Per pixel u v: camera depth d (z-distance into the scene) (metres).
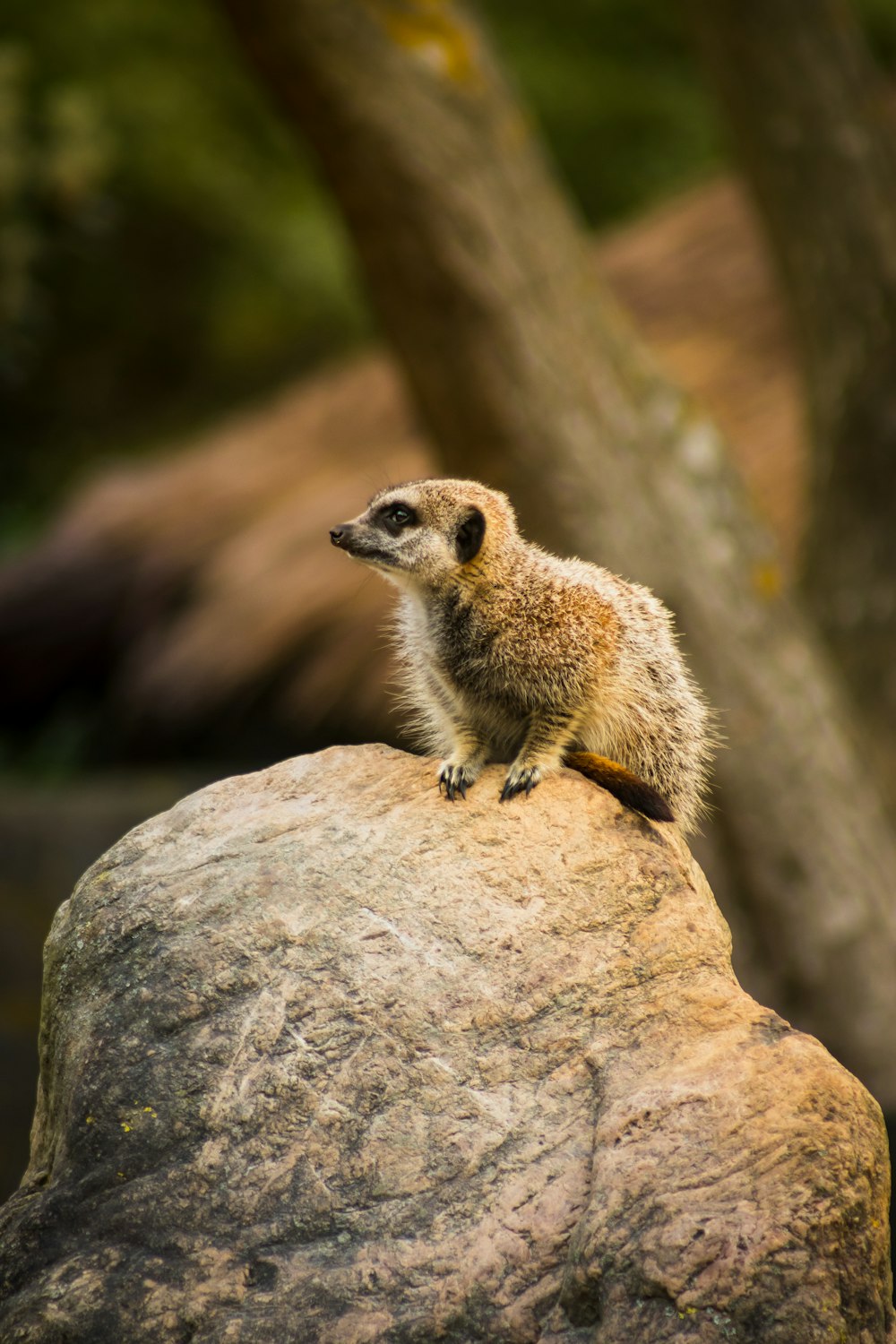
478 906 5.68
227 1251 4.94
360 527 7.05
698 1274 4.57
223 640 20.42
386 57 10.98
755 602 12.28
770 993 12.55
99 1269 4.91
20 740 27.27
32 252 18.09
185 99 35.31
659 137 38.09
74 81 33.91
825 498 14.81
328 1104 5.23
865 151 14.24
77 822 19.73
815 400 14.96
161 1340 4.75
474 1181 5.05
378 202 11.29
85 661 26.45
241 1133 5.19
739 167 15.23
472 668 6.89
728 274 21.64
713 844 12.41
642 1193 4.78
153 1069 5.34
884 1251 4.86
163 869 5.94
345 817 6.04
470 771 6.34
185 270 36.16
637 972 5.57
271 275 36.50
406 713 8.08
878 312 14.23
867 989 12.38
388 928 5.61
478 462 12.02
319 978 5.49
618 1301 4.59
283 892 5.72
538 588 6.82
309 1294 4.82
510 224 11.51
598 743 6.86
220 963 5.55
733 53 14.40
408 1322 4.75
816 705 12.48
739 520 12.45
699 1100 5.02
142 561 24.86
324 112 11.09
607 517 11.81
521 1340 4.70
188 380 36.56
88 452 35.38
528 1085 5.29
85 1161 5.20
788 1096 5.00
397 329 11.86
